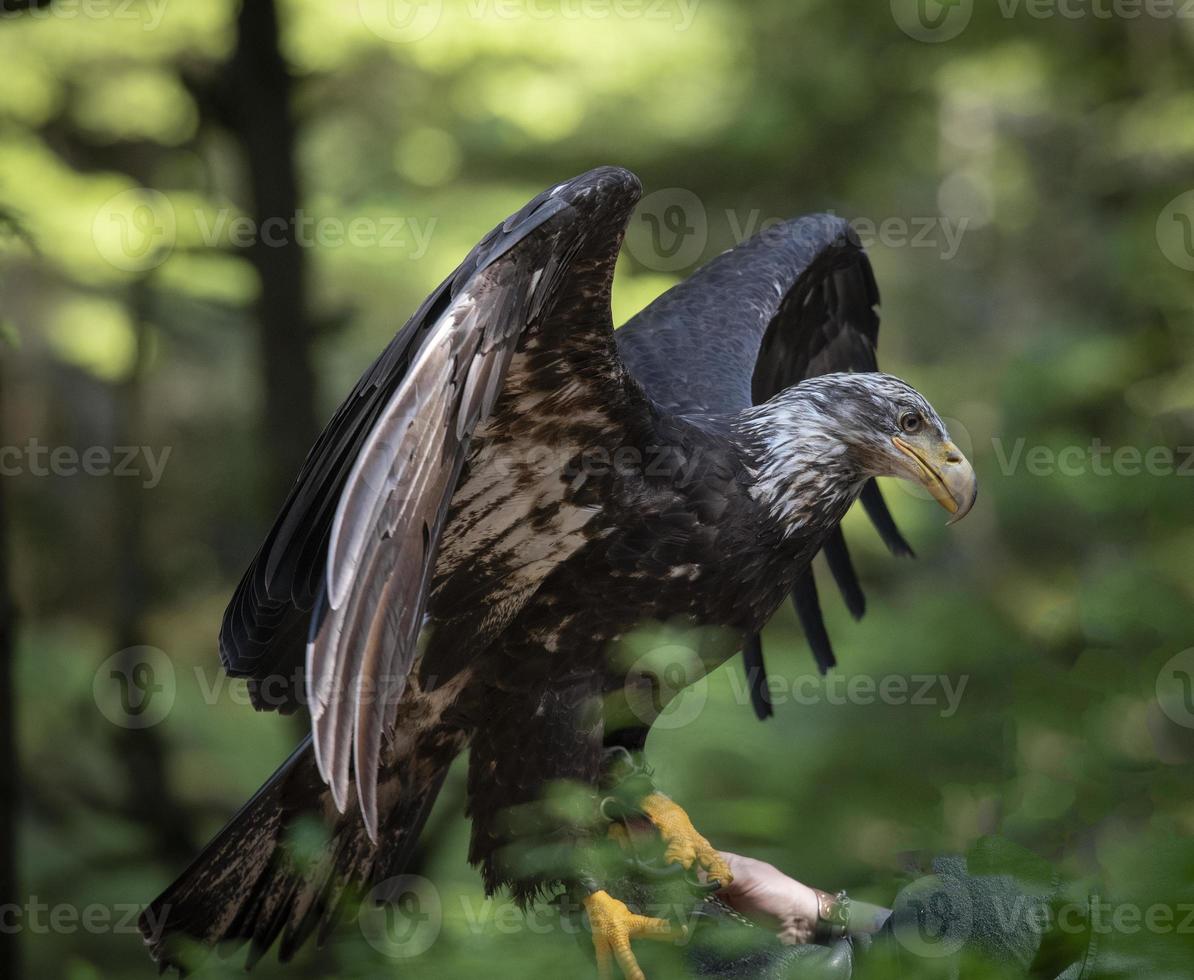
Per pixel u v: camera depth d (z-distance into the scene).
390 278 20.56
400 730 6.41
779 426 6.83
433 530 4.45
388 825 6.54
